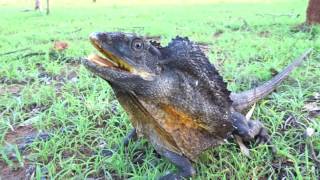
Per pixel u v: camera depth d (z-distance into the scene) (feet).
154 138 0.85
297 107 1.08
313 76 1.28
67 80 1.36
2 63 1.56
